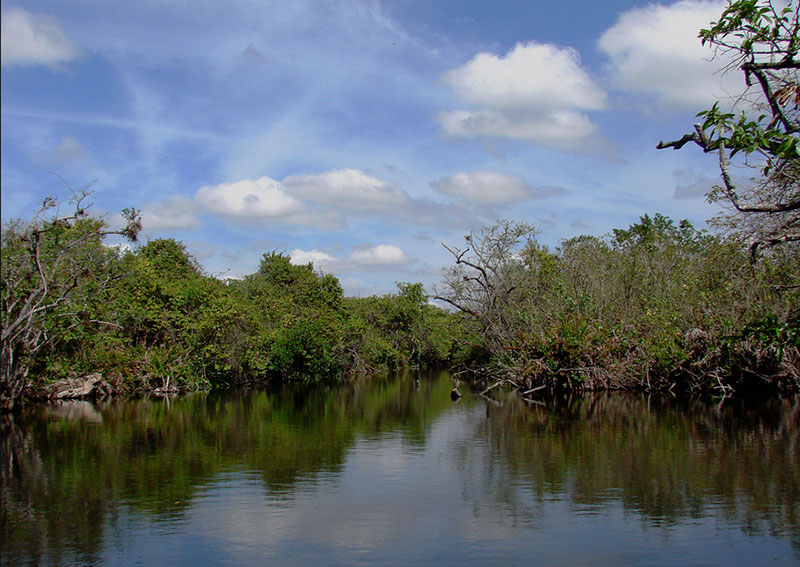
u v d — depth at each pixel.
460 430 17.05
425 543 7.96
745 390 23.17
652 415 18.80
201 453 13.91
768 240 7.39
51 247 24.81
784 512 8.94
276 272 55.62
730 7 6.47
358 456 13.47
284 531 8.48
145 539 8.21
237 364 34.25
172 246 41.44
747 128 6.44
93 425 18.55
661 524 8.52
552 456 13.05
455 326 41.31
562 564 7.23
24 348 22.97
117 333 30.03
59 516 9.21
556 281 31.91
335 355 45.47
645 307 28.95
